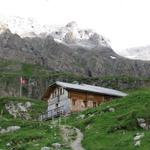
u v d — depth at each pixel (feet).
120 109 255.29
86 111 303.68
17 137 222.48
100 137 200.23
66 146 191.83
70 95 369.91
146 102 251.39
